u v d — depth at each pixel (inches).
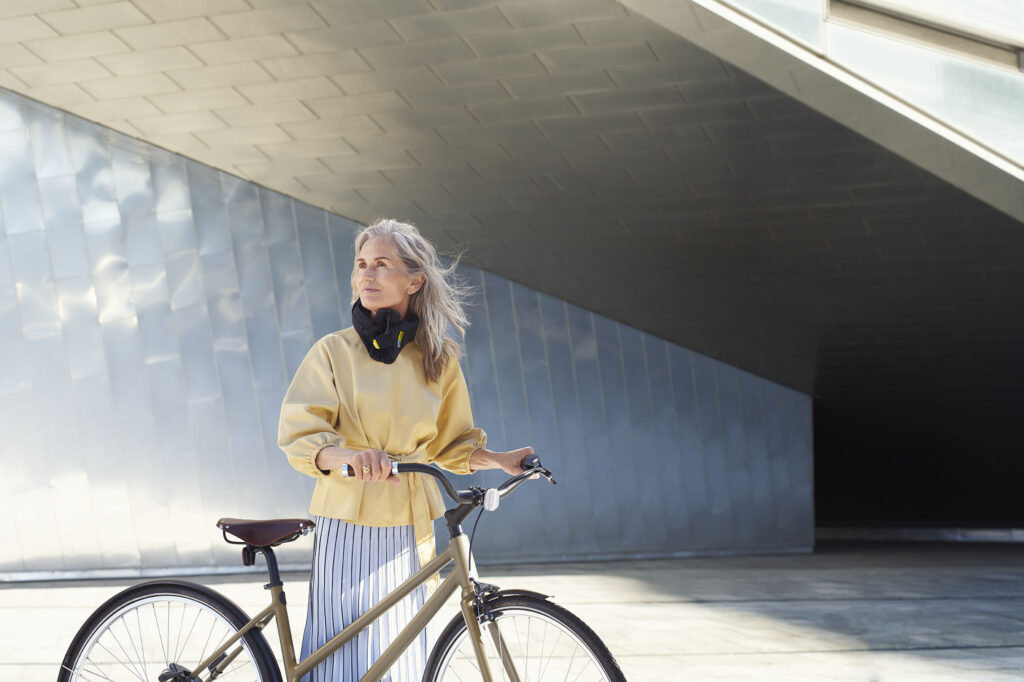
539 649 86.8
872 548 446.6
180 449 339.3
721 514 388.2
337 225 340.5
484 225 328.2
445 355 98.4
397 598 90.8
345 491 93.2
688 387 384.8
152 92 287.7
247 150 314.0
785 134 258.8
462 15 228.2
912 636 204.7
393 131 283.7
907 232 294.4
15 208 329.4
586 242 329.1
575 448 374.6
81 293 333.4
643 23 223.3
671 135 267.0
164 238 335.6
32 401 332.8
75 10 245.1
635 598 268.8
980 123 233.3
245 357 340.5
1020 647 191.5
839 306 341.1
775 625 220.4
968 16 226.8
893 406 422.3
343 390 92.7
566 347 372.2
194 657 100.9
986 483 495.8
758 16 221.8
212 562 340.5
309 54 251.4
